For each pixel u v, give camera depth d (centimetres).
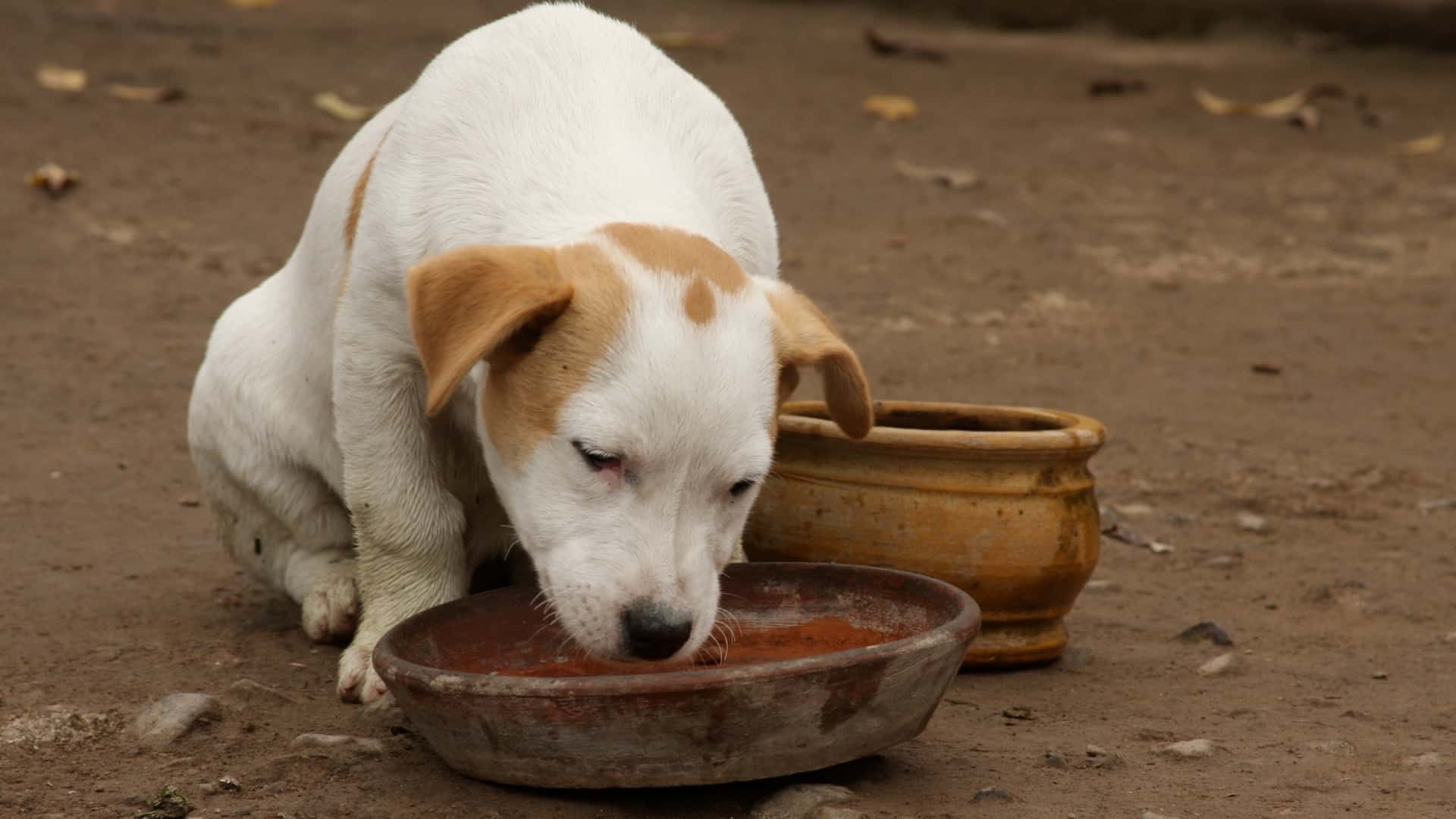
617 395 458
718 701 429
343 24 2405
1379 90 2431
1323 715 559
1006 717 552
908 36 2827
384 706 536
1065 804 466
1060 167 1839
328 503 661
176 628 636
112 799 460
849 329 1216
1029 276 1400
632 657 460
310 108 1773
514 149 548
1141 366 1162
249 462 655
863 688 445
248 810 452
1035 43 2842
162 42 2081
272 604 682
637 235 493
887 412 667
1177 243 1545
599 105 562
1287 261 1502
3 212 1331
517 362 479
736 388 464
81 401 984
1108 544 808
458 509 595
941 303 1300
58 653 594
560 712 430
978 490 588
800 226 1510
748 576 543
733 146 588
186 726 513
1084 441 597
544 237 517
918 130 1984
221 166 1523
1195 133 2070
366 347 565
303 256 650
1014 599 597
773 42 2639
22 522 773
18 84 1733
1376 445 995
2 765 486
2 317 1127
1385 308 1355
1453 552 798
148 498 827
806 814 445
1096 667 618
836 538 598
